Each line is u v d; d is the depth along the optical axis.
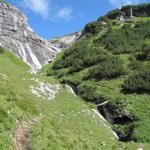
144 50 75.94
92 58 79.12
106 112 53.22
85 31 115.44
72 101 52.84
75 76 72.44
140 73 61.91
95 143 37.06
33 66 102.00
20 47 105.25
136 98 55.69
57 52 117.06
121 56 79.00
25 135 27.06
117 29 99.38
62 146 29.00
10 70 58.31
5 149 22.97
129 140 45.97
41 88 53.66
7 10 108.31
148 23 97.56
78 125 41.31
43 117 34.00
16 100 32.97
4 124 26.55
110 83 64.06
